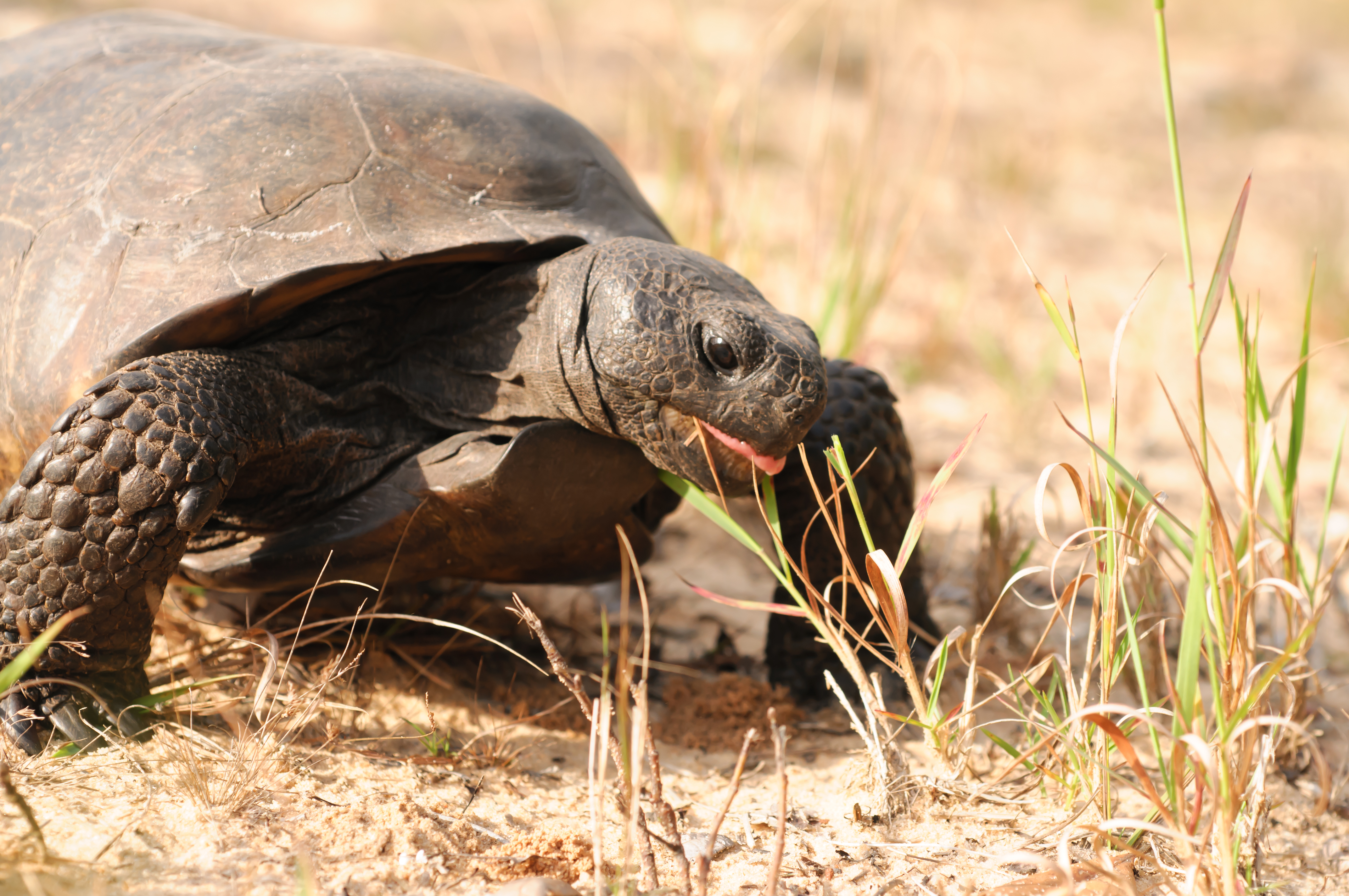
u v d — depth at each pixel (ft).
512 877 11.66
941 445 28.30
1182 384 32.94
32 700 12.90
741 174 28.66
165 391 12.49
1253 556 12.47
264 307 13.23
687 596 20.47
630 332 13.08
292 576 14.32
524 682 16.87
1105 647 12.75
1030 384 30.96
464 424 14.74
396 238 13.74
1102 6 100.22
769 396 12.91
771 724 11.11
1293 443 13.83
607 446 14.03
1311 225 47.06
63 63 16.84
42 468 12.30
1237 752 12.26
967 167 51.06
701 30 68.08
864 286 31.19
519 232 14.21
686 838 12.71
